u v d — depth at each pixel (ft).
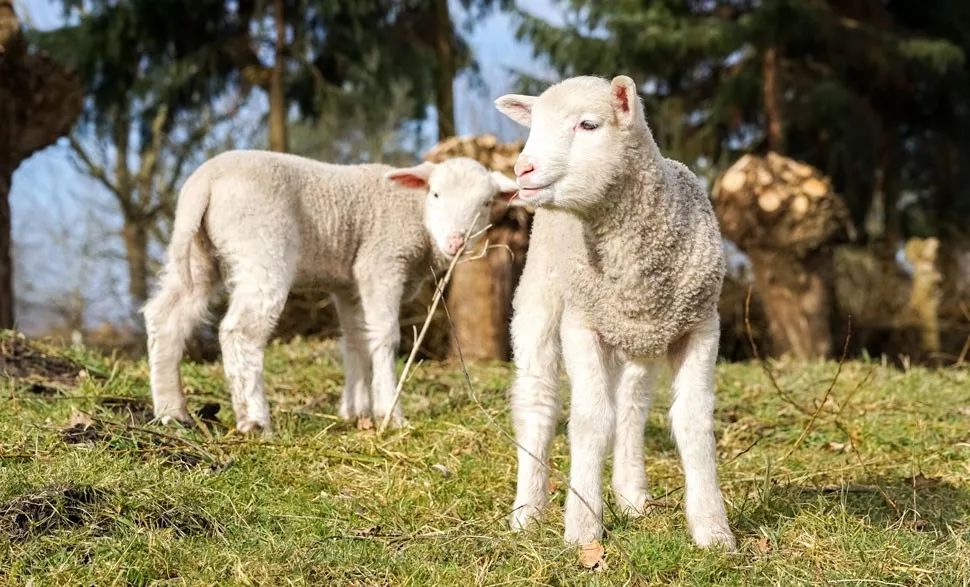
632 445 14.70
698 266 12.62
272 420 18.48
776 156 37.09
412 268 20.59
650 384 14.74
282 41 47.75
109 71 49.03
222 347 17.81
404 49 50.34
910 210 52.54
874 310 46.50
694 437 12.80
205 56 47.91
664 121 49.57
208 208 17.99
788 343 36.65
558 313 14.10
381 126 49.65
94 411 17.52
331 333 36.09
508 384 23.59
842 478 16.66
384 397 19.33
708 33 45.09
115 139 50.49
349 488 15.23
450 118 52.13
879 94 51.19
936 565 12.33
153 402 18.29
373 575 11.74
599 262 12.59
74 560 11.55
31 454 14.66
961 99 50.72
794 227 35.63
